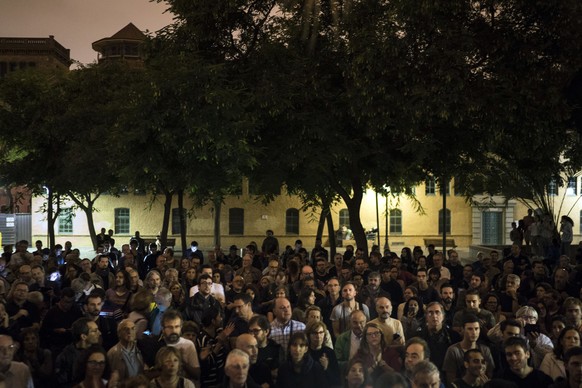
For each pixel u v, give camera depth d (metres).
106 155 27.55
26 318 10.90
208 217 49.59
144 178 21.25
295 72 19.97
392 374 6.16
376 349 8.16
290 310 9.44
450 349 8.64
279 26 21.14
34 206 49.84
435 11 19.08
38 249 22.56
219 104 18.88
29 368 8.37
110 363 8.20
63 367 8.52
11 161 32.41
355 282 13.28
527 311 9.70
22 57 75.19
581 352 7.18
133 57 64.00
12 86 30.72
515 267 17.48
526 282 14.74
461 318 9.61
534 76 19.23
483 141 20.55
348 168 21.81
